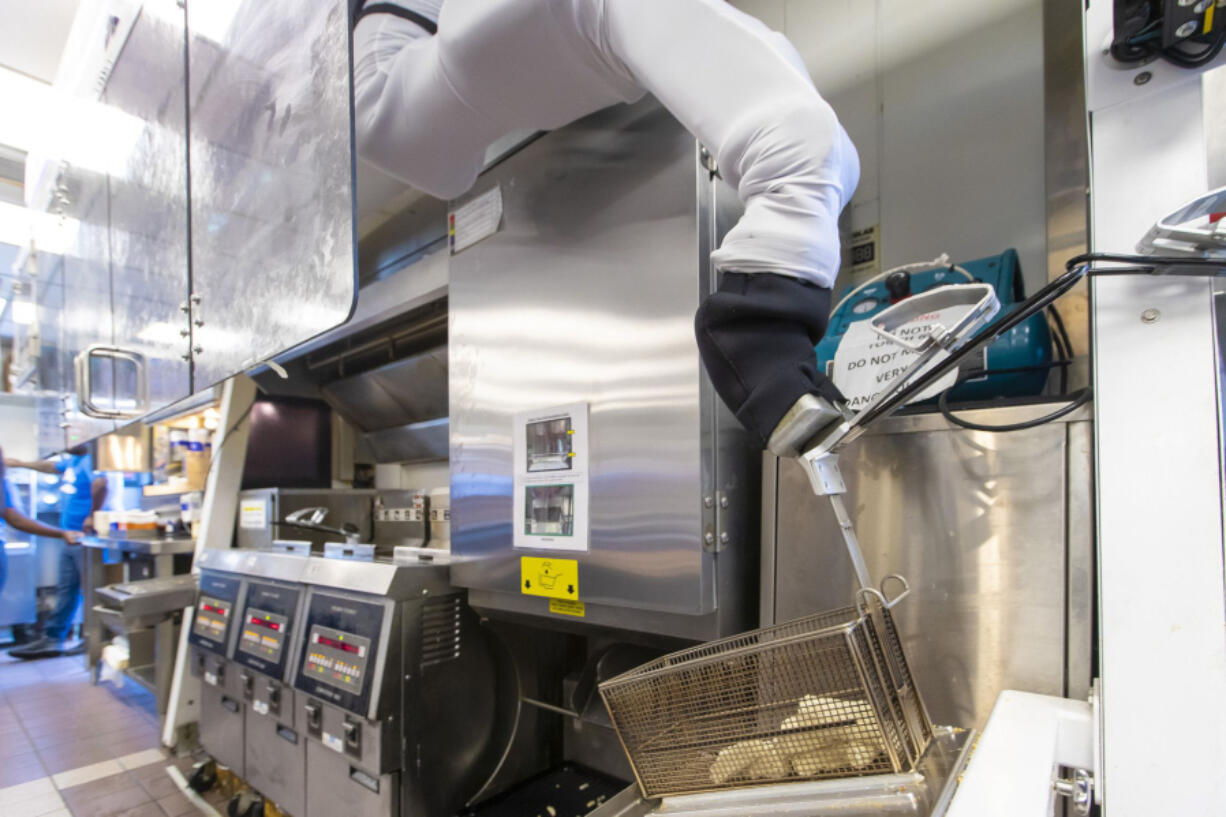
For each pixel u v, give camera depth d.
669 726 0.87
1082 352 1.34
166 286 1.46
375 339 2.96
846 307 1.37
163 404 1.47
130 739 3.09
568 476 1.31
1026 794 0.57
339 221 0.87
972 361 1.13
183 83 1.34
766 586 1.18
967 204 1.60
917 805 0.67
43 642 5.07
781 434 0.76
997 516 0.94
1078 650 0.86
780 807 0.75
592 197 1.33
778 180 0.77
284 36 1.01
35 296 2.70
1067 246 1.40
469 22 0.97
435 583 1.62
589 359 1.30
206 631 2.39
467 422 1.57
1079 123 1.40
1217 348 0.63
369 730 1.52
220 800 2.38
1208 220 0.59
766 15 2.02
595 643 1.88
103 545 3.68
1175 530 0.63
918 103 1.70
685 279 1.15
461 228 1.62
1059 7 1.45
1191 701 0.61
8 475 5.25
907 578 1.01
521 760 1.77
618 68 1.00
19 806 2.41
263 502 2.85
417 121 1.18
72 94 2.04
